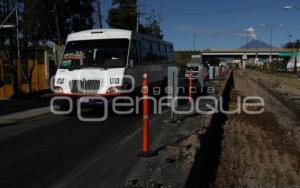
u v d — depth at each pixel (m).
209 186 9.48
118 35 17.39
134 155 10.05
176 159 9.34
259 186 9.70
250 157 12.49
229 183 9.77
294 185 9.91
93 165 9.26
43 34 37.22
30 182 8.12
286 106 25.80
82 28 39.47
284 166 11.60
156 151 10.27
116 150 10.66
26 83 30.53
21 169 9.02
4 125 14.73
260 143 14.51
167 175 8.14
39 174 8.64
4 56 28.02
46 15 36.50
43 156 10.13
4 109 18.97
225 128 17.41
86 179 8.27
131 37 17.50
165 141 11.55
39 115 17.14
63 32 38.12
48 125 14.71
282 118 20.58
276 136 15.81
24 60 29.52
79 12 38.94
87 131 13.49
